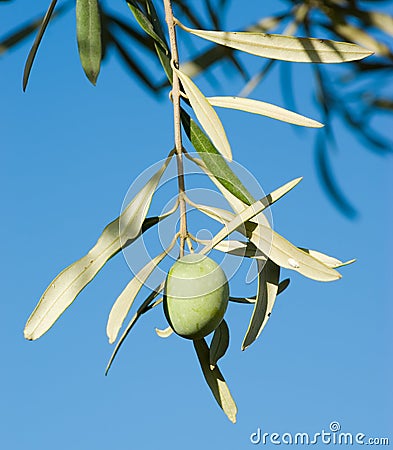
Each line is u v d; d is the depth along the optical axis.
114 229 0.40
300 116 0.40
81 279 0.40
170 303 0.40
